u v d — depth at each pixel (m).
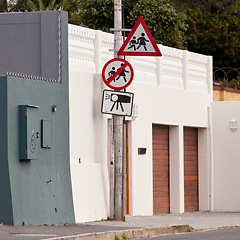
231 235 23.31
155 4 53.78
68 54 25.59
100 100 27.03
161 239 21.98
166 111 31.36
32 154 22.62
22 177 22.41
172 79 32.09
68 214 24.38
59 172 24.20
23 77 22.83
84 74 26.47
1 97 22.08
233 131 34.09
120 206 26.14
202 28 65.81
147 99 30.05
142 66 30.11
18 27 25.81
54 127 24.05
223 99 39.25
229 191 34.00
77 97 26.00
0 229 20.95
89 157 26.55
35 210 22.83
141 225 24.55
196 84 33.78
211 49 65.12
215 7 73.00
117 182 26.08
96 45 27.47
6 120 21.95
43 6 57.50
